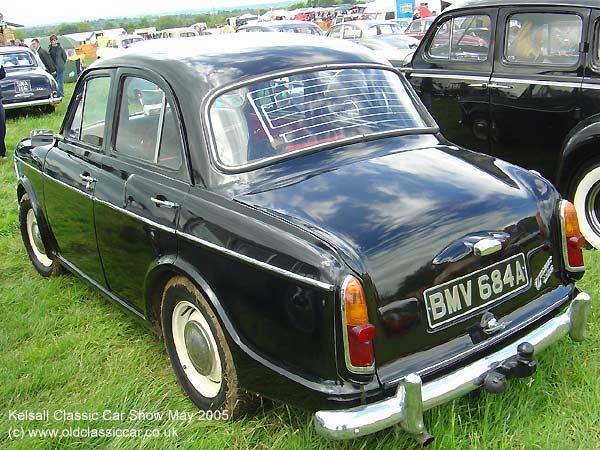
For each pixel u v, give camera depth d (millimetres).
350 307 2420
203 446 2967
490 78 5578
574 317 3004
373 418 2428
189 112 3197
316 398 2523
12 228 6348
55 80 15562
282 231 2660
